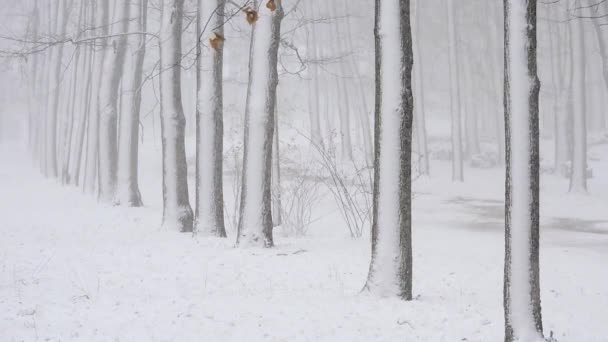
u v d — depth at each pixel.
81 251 10.60
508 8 5.48
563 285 9.56
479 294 8.45
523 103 5.42
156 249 11.09
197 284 8.20
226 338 5.66
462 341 5.82
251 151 11.69
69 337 5.48
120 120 21.30
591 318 7.30
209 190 13.16
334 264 10.07
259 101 11.68
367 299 7.29
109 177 22.08
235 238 13.08
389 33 7.27
